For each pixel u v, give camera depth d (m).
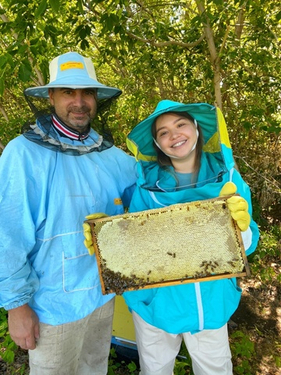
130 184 2.08
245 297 3.92
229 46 3.94
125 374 2.68
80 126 1.78
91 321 2.04
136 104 4.53
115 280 1.62
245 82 4.20
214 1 2.55
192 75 4.71
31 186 1.61
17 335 1.68
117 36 4.56
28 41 2.66
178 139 1.80
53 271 1.74
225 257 1.56
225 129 1.81
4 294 1.60
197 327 1.82
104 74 6.45
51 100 1.82
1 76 2.15
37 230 1.70
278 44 4.15
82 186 1.77
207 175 1.92
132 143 1.91
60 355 1.88
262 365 2.94
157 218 1.60
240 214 1.48
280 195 4.23
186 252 1.59
